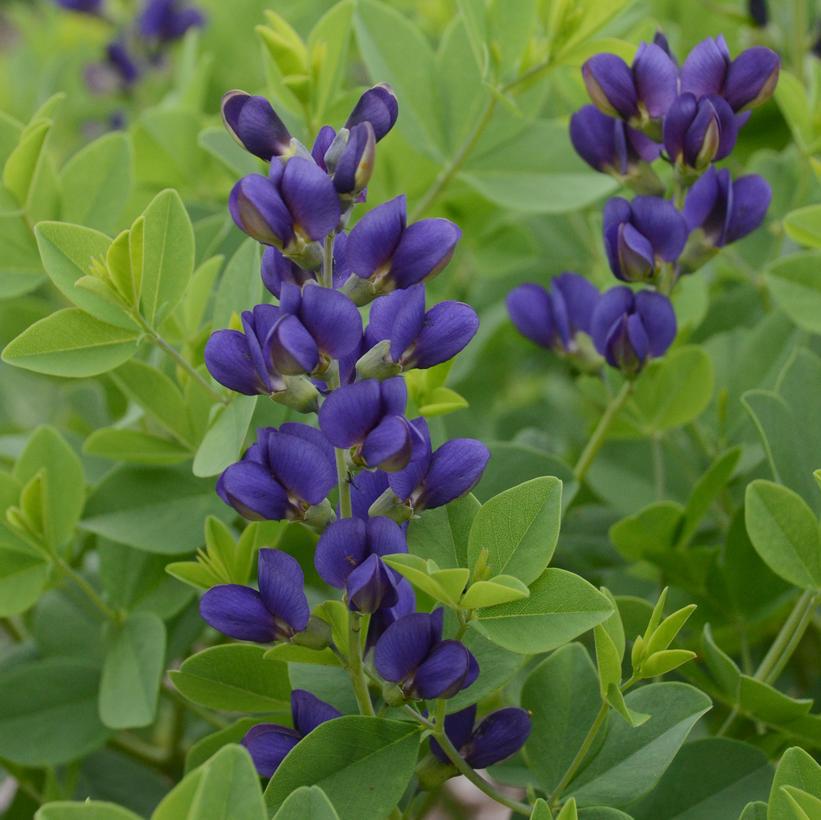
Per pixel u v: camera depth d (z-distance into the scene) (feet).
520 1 2.85
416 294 2.43
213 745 2.63
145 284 2.62
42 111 2.78
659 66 2.69
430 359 2.45
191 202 3.11
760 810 2.49
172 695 2.95
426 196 3.04
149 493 2.84
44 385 3.55
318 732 2.47
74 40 5.14
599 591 2.45
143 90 4.63
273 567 2.43
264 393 2.47
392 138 3.12
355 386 2.40
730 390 3.02
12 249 2.87
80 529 2.96
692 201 2.71
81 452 3.04
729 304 3.17
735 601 2.85
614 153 2.76
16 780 2.96
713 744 2.63
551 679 2.62
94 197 2.91
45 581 2.81
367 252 2.43
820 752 2.73
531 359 4.01
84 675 2.86
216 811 2.29
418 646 2.44
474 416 3.55
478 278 3.69
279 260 2.48
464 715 2.54
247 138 2.48
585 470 2.83
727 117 2.67
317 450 2.43
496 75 2.89
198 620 2.91
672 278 2.72
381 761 2.47
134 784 3.01
